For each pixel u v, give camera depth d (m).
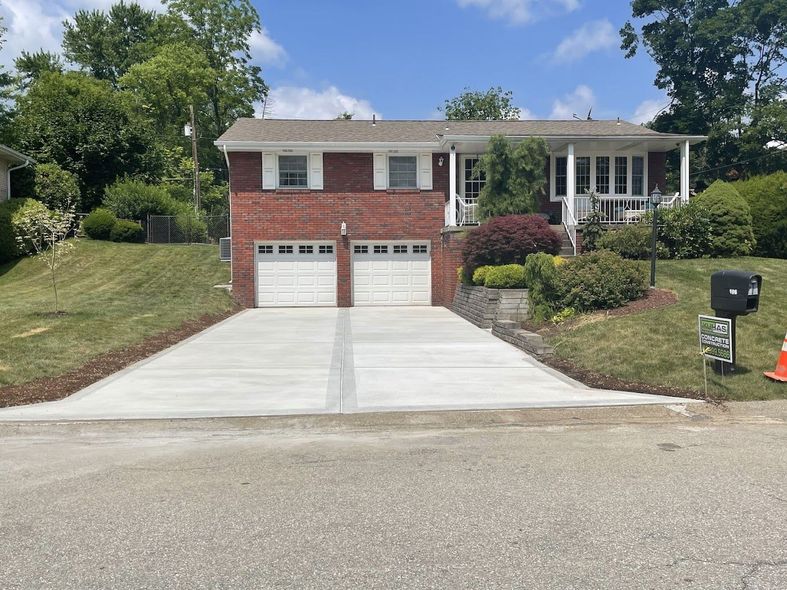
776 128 34.06
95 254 24.62
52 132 30.16
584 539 3.77
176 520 4.12
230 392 8.12
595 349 9.84
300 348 11.76
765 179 19.08
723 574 3.32
